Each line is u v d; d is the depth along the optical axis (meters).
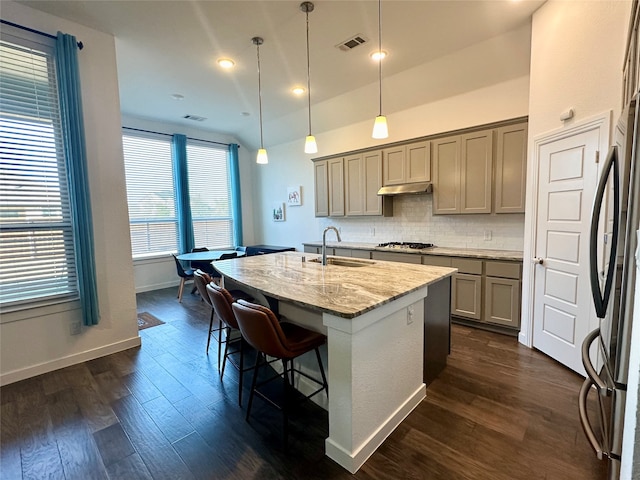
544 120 2.79
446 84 3.93
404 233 4.82
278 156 6.72
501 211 3.53
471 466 1.67
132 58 3.49
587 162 2.35
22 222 2.62
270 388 2.50
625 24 2.03
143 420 2.10
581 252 2.44
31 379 2.64
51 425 2.06
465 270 3.61
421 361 2.26
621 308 0.93
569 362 2.61
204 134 6.47
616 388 0.95
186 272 5.27
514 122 3.37
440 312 2.61
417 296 2.16
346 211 5.18
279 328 1.78
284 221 6.75
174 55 3.44
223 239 6.91
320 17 2.81
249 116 5.60
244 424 2.05
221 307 2.29
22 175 2.60
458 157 3.82
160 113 5.37
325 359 2.18
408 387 2.12
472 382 2.47
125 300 3.22
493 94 3.72
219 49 3.33
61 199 2.80
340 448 1.71
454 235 4.29
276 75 3.96
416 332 2.18
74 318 2.90
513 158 3.40
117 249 3.15
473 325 3.66
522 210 3.37
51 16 2.69
